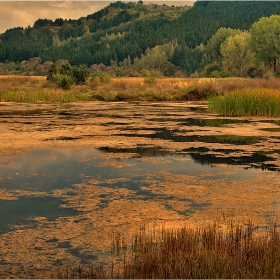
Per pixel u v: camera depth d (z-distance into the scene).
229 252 5.26
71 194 8.68
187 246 5.38
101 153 12.73
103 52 157.00
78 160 11.80
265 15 159.25
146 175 10.19
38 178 9.91
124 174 10.29
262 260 5.02
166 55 138.50
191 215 7.38
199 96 37.38
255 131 16.98
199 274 4.77
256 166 11.08
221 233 6.45
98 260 5.68
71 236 6.52
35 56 161.62
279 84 36.94
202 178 9.91
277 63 75.06
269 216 7.33
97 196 8.54
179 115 23.59
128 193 8.73
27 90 37.41
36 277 5.24
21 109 27.28
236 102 23.52
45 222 7.10
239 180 9.72
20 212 7.59
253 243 5.61
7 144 14.09
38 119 21.38
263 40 72.19
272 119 21.36
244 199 8.31
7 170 10.65
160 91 38.19
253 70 83.62
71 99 35.00
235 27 152.88
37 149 13.30
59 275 5.22
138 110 26.88
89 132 16.83
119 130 17.44
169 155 12.43
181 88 39.47
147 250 5.50
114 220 7.17
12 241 6.34
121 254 5.84
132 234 6.53
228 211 7.60
